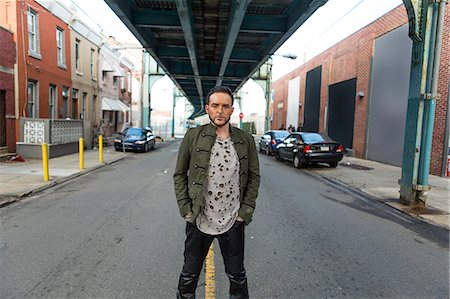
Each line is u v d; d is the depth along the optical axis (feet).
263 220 20.22
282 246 15.81
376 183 34.58
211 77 73.36
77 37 68.39
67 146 54.29
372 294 11.49
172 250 14.88
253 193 9.27
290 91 113.39
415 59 23.62
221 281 12.17
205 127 8.98
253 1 35.29
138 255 14.29
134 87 136.98
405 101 48.57
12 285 11.56
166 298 10.89
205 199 8.87
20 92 47.03
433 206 24.50
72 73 65.92
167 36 52.03
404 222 20.61
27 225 18.33
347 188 32.04
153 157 57.98
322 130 81.35
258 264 13.70
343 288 11.86
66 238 16.29
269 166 48.32
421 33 22.98
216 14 38.63
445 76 39.19
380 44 55.26
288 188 31.24
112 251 14.70
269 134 69.31
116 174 37.45
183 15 33.68
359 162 54.90
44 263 13.35
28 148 46.39
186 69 73.77
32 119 46.93
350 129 66.03
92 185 30.55
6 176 32.71
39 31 52.49
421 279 12.71
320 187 32.30
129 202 23.94
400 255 15.08
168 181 33.06
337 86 72.79
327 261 14.17
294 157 47.75
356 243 16.52
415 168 23.93
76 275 12.37
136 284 11.76
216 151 8.72
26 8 48.37
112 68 86.63
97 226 18.24
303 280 12.39
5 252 14.46
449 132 38.88
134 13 38.96
